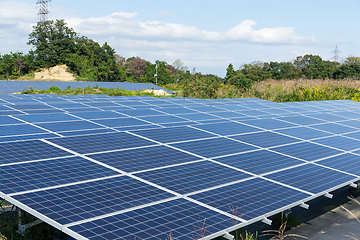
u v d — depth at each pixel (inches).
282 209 329.4
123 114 762.2
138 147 490.6
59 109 784.9
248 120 798.5
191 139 565.3
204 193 346.9
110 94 2178.9
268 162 475.5
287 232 405.7
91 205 296.7
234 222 289.6
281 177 418.6
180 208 307.4
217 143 554.6
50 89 2236.7
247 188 371.9
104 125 622.2
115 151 461.7
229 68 5433.1
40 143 469.7
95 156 432.1
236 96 2009.1
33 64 4758.9
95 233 251.6
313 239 389.7
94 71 4847.4
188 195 338.0
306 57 6318.9
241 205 326.6
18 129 542.0
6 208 416.2
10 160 391.2
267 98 1903.3
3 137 485.7
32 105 837.8
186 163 436.8
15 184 324.5
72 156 424.2
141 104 975.6
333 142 641.0
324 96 1861.5
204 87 2048.5
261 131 682.8
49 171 367.6
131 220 276.8
